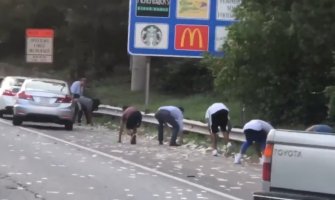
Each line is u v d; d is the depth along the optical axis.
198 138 34.88
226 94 37.78
